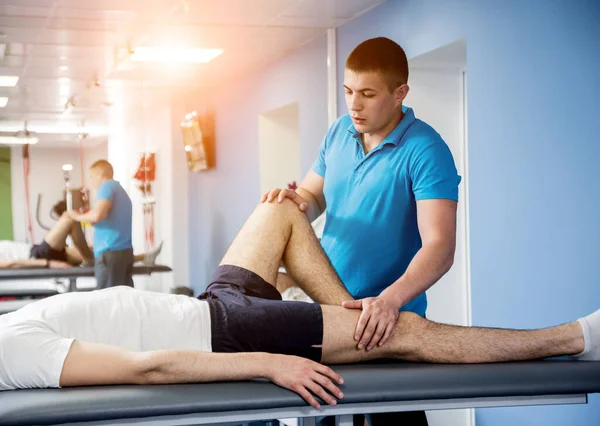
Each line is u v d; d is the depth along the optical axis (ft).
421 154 7.57
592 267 10.78
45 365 5.89
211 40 17.84
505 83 12.48
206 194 18.69
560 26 11.34
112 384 6.01
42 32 16.61
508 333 6.84
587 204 10.86
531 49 11.91
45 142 17.49
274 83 18.88
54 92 17.44
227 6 15.94
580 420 10.95
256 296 7.38
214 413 5.85
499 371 6.37
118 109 17.95
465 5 13.39
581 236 10.97
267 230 7.58
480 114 13.10
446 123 15.72
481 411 13.20
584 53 10.92
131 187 18.06
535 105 11.84
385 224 7.86
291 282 13.07
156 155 18.33
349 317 6.84
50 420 5.43
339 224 8.17
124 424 5.69
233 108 18.72
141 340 6.48
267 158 19.15
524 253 12.10
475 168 13.25
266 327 6.64
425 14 14.58
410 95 15.56
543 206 11.69
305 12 16.60
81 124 17.70
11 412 5.39
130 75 17.92
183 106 18.44
